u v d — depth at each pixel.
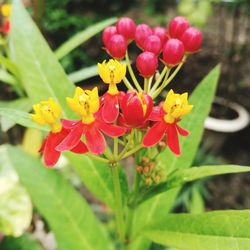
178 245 0.09
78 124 0.09
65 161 0.19
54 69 0.11
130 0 0.41
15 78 0.15
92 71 0.15
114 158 0.09
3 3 0.18
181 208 0.25
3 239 0.17
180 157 0.11
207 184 0.29
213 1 0.33
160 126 0.09
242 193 0.29
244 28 0.37
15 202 0.17
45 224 0.16
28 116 0.09
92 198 0.28
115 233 0.20
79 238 0.12
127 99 0.08
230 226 0.09
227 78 0.37
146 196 0.10
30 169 0.12
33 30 0.11
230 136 0.32
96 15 0.40
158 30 0.10
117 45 0.10
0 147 0.18
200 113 0.11
